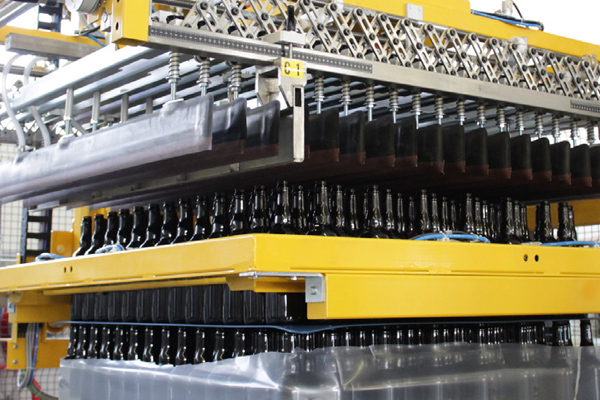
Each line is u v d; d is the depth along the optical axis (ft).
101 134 7.64
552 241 8.97
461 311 6.48
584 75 9.23
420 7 8.21
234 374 6.56
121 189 9.55
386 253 6.10
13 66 11.55
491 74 8.30
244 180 8.11
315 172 7.36
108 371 8.18
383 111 9.53
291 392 6.08
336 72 7.09
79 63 7.97
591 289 7.58
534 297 7.07
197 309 8.02
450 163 7.47
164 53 7.29
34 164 8.75
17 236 19.85
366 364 6.40
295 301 7.07
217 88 8.66
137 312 8.93
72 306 10.63
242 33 6.77
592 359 7.89
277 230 7.29
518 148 8.09
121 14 6.15
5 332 17.10
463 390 6.91
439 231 8.11
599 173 8.88
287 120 6.48
